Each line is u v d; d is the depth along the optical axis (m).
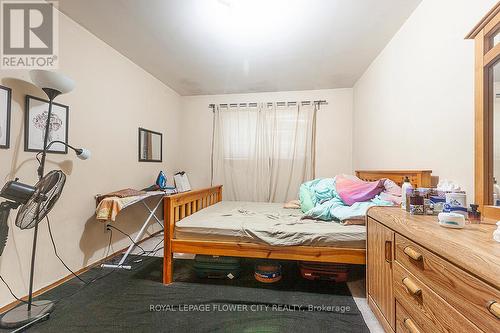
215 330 1.40
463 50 1.40
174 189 3.09
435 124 1.66
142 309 1.61
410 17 1.98
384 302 1.35
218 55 2.69
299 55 2.67
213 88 3.80
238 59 2.78
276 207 2.84
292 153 3.81
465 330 0.73
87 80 2.24
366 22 2.06
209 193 2.98
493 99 1.14
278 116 3.86
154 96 3.35
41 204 1.46
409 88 2.01
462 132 1.41
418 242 0.98
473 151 1.33
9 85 1.63
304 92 3.84
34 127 1.77
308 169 3.78
